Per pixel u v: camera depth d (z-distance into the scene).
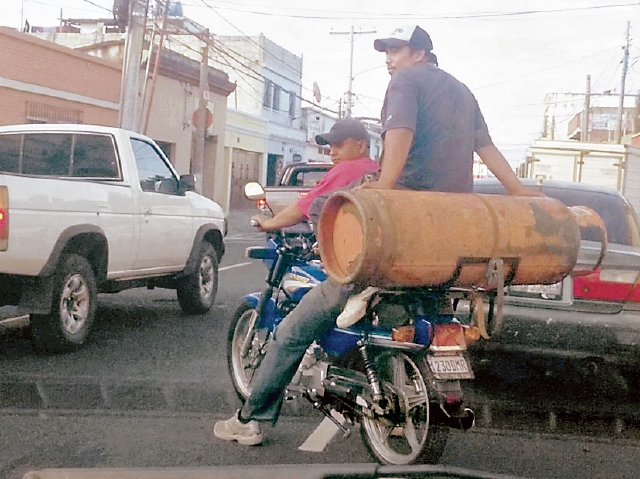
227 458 4.46
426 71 4.11
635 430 5.23
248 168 40.56
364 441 4.47
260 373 4.52
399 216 3.37
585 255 5.47
